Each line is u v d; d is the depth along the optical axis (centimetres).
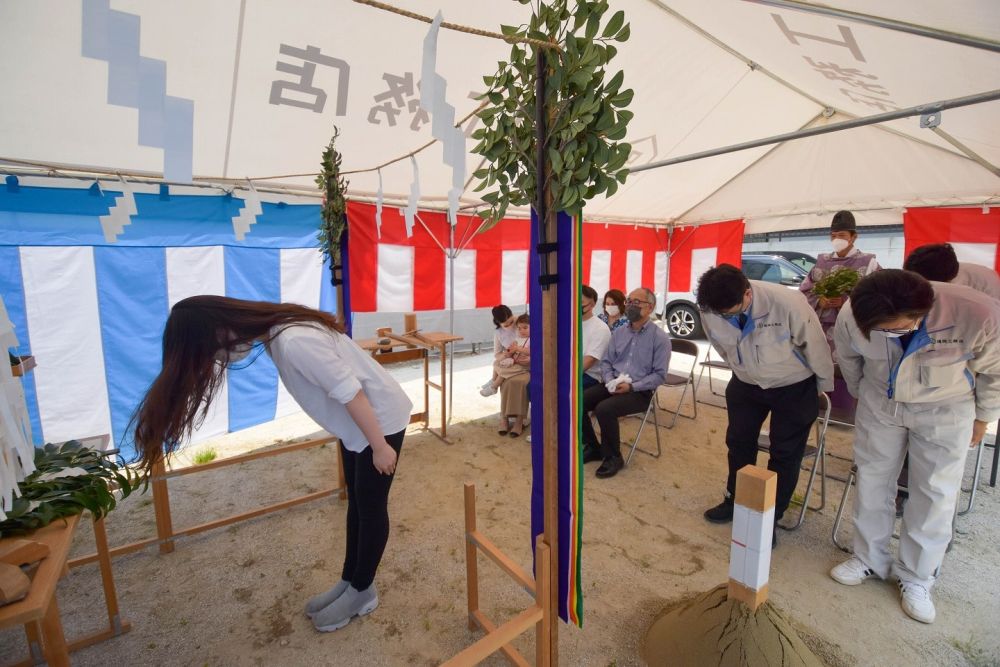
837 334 215
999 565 241
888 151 474
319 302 471
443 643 196
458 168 117
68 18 201
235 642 197
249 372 437
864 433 218
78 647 193
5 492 115
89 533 277
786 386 242
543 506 155
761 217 669
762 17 246
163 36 229
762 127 465
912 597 209
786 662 159
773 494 157
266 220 423
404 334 416
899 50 213
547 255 134
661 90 371
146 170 329
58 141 281
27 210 316
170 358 147
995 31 159
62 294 334
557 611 152
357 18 243
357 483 188
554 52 121
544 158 128
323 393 176
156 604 219
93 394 352
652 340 352
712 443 404
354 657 190
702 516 291
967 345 179
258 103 286
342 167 396
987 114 269
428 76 110
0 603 95
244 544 264
